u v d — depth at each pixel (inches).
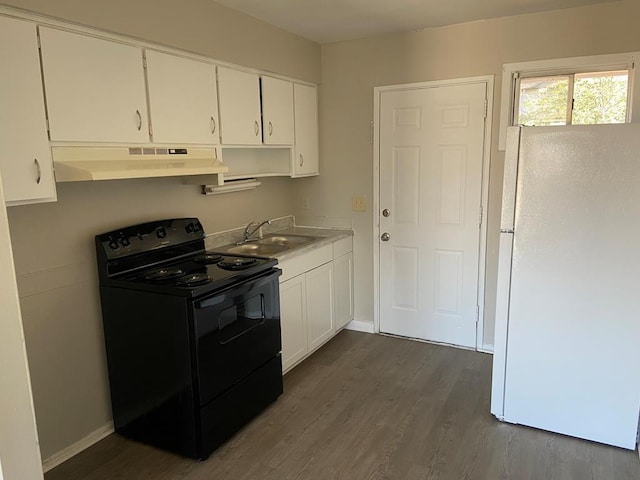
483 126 132.4
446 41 133.4
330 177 157.8
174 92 100.5
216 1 108.3
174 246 112.3
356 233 156.7
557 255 93.4
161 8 95.0
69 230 93.0
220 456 95.0
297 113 143.6
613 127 86.5
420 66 138.0
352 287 160.1
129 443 100.0
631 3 112.1
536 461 91.1
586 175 89.2
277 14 119.6
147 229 106.6
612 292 90.4
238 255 119.2
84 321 97.0
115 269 98.0
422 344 149.2
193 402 91.1
